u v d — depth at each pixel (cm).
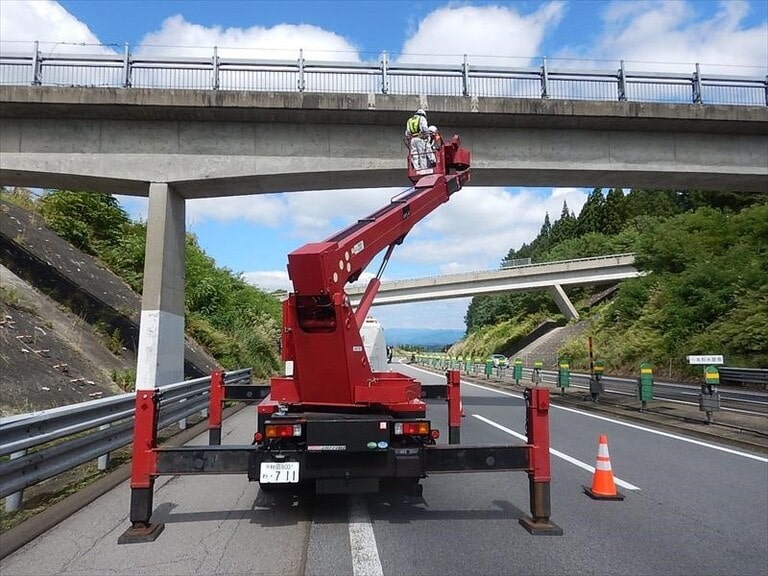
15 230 1853
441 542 527
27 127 1541
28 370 1061
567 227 9131
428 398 1044
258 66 1581
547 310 6631
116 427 798
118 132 1563
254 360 2694
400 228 750
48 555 486
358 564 470
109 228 2503
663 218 6500
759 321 2519
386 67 1620
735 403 1634
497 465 568
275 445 562
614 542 528
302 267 553
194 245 2986
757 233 3369
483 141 1688
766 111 1684
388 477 558
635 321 3719
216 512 625
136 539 522
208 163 1577
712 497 688
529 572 456
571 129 1708
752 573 457
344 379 591
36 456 589
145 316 1479
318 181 1689
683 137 1739
